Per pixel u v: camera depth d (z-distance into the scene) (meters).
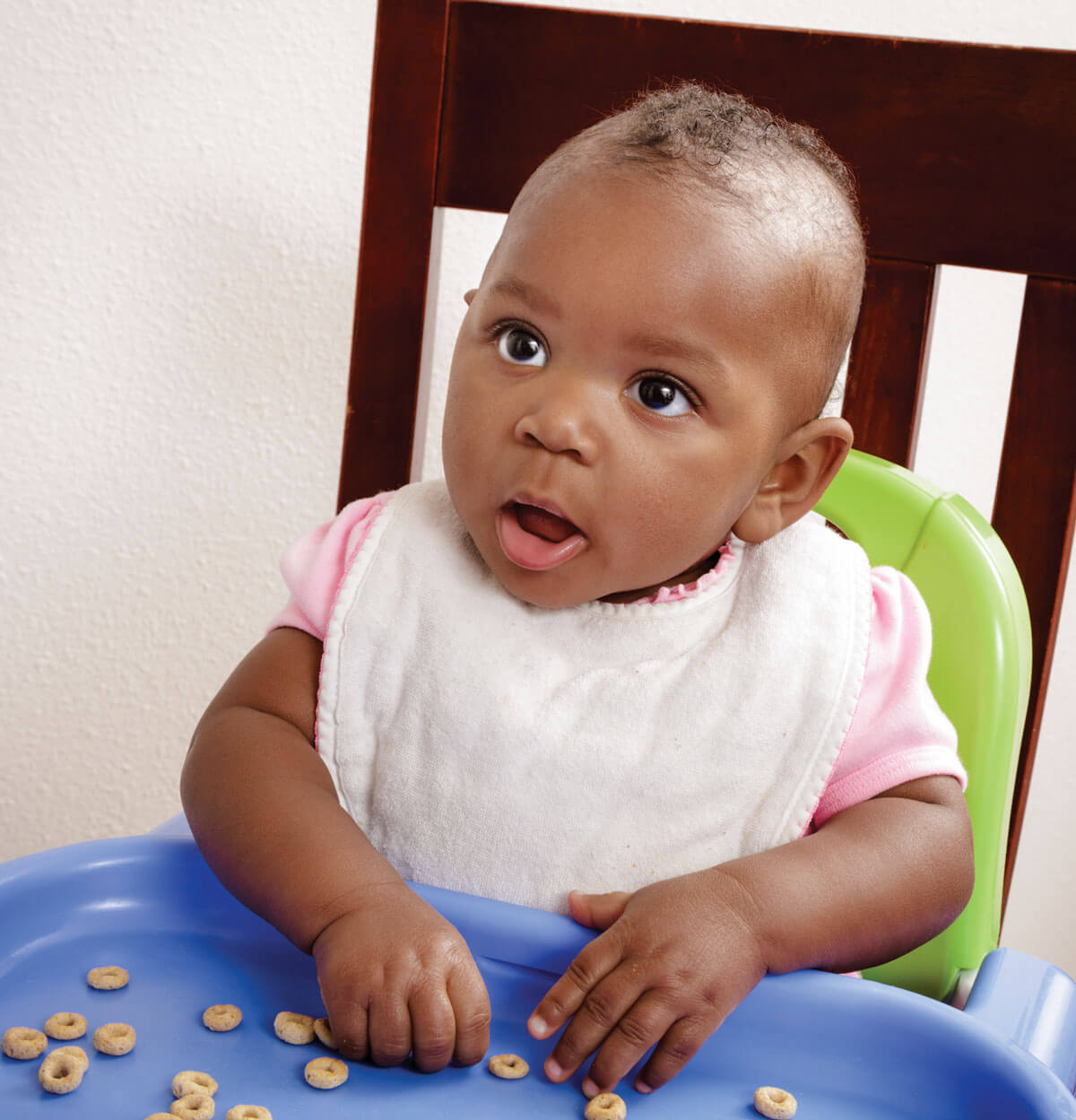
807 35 0.81
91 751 1.23
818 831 0.61
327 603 0.66
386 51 0.84
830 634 0.64
